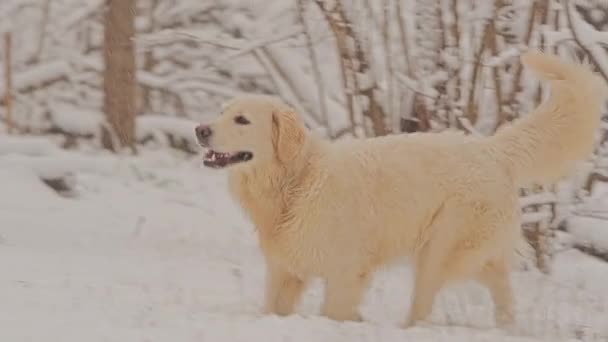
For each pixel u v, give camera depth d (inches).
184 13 903.1
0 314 283.0
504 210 335.0
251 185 318.3
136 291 347.3
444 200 328.2
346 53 520.1
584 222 513.3
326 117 588.1
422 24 529.7
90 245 482.0
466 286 391.5
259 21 855.1
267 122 314.3
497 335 304.2
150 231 545.6
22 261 406.0
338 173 314.5
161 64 925.8
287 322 289.9
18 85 855.1
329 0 516.1
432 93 502.9
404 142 331.9
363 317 335.3
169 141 805.2
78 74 904.3
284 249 317.4
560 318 357.1
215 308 330.0
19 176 597.6
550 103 342.6
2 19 948.6
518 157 340.5
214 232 562.3
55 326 269.6
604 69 481.4
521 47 484.7
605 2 553.3
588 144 344.2
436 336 291.0
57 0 962.7
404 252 331.0
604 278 463.8
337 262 314.7
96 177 657.0
